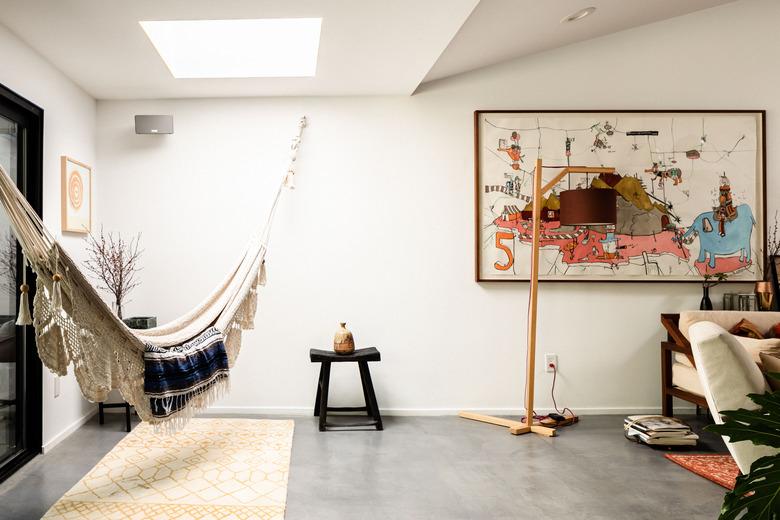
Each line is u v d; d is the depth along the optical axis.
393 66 3.23
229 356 3.20
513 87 3.79
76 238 3.39
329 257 3.77
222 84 3.49
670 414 3.52
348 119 3.78
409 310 3.79
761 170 3.77
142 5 2.42
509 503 2.35
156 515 2.21
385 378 3.78
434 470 2.72
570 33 3.57
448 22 2.65
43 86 2.99
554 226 3.76
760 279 3.74
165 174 3.73
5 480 2.56
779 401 1.39
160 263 3.73
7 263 2.71
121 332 2.35
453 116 3.79
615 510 2.29
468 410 3.78
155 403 2.47
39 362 2.89
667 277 3.75
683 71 3.80
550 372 3.79
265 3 2.42
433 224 3.79
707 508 2.30
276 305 3.76
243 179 3.76
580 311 3.79
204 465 2.76
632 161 3.75
